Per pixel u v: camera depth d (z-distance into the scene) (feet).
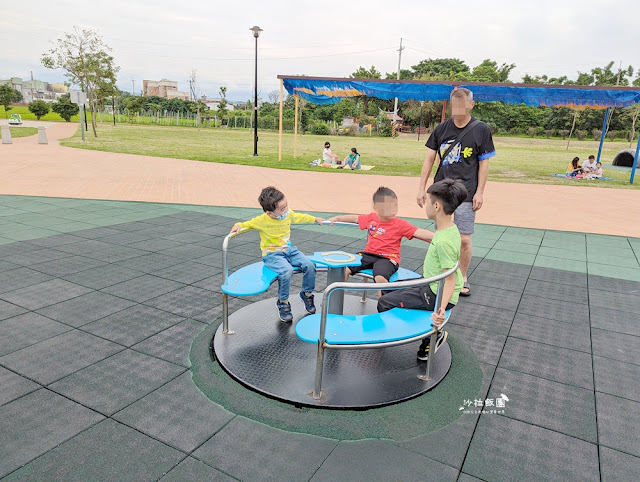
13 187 32.14
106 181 37.04
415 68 252.21
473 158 13.93
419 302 9.96
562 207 34.63
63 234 20.40
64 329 11.38
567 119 165.37
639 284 17.02
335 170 54.80
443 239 9.29
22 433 7.52
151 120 215.92
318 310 13.00
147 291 14.11
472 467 7.23
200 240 20.39
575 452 7.71
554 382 10.00
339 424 8.14
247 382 9.20
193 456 7.16
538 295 15.48
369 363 10.27
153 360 10.08
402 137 163.63
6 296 13.25
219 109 207.82
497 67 227.61
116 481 6.59
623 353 11.49
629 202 38.09
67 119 184.75
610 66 206.49
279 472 6.90
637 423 8.61
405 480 6.88
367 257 12.28
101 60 94.38
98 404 8.39
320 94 57.52
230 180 41.34
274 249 11.51
